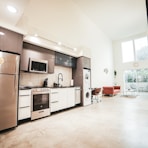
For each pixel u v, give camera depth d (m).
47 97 3.29
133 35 9.30
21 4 1.86
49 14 4.27
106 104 4.99
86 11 6.13
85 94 4.86
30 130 2.29
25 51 3.16
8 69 2.33
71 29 5.29
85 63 5.03
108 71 9.02
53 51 4.01
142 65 8.90
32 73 3.60
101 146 1.68
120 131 2.21
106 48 9.02
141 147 1.64
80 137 1.98
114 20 7.05
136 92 9.18
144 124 2.56
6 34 2.42
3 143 1.79
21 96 2.64
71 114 3.45
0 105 2.17
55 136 2.02
